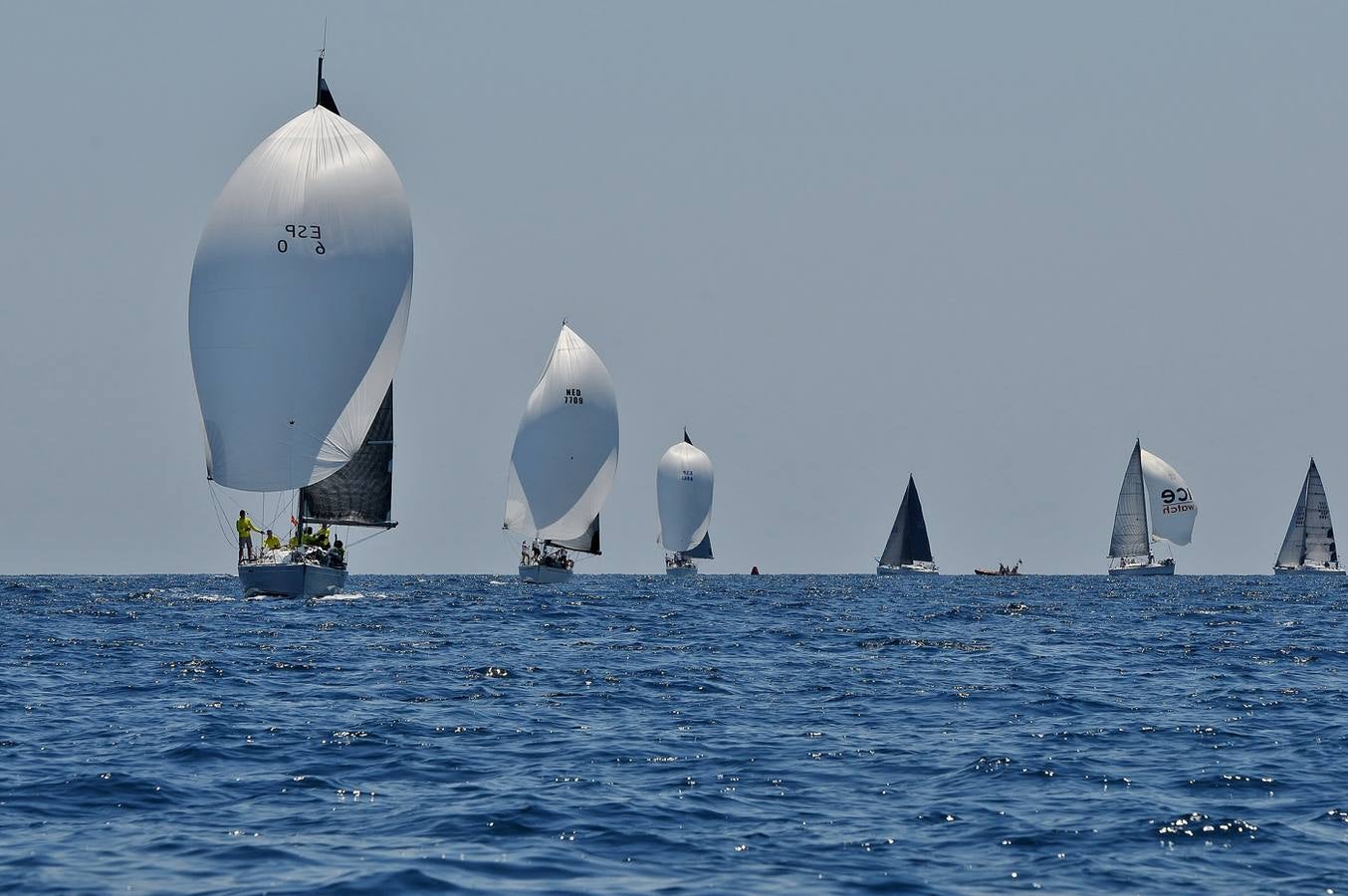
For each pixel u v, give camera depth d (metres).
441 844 48.41
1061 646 146.12
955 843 49.75
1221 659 129.25
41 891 41.88
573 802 55.62
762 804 56.22
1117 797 58.12
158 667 109.38
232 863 45.41
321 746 69.12
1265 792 59.41
